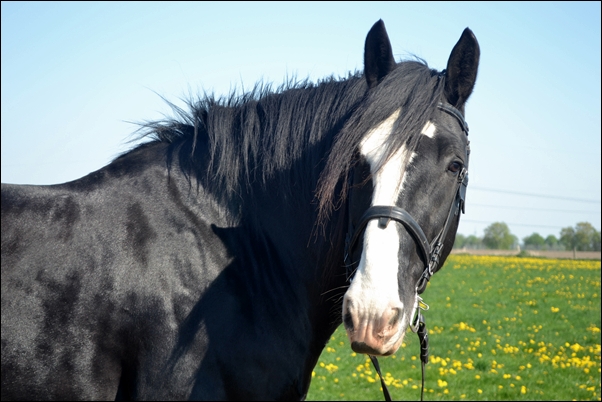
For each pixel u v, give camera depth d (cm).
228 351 214
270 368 223
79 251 212
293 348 230
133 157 241
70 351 206
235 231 231
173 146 246
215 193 234
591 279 2242
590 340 1079
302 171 243
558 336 1123
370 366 845
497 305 1538
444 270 2545
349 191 218
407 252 199
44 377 204
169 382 209
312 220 239
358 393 713
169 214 225
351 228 212
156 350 210
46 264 208
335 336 1042
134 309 210
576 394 718
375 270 188
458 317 1333
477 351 980
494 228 7588
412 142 206
